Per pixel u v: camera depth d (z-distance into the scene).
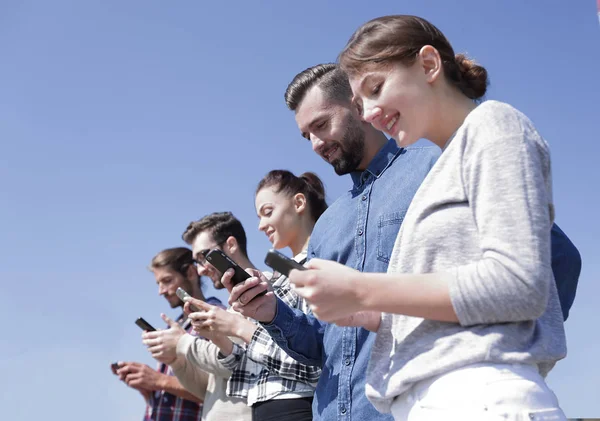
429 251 1.53
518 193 1.41
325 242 2.51
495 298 1.37
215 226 4.33
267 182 3.70
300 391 2.90
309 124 2.73
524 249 1.37
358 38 1.74
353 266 2.34
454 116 1.70
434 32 1.74
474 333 1.43
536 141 1.52
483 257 1.42
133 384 4.02
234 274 2.56
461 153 1.55
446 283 1.40
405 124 1.69
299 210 3.62
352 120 2.67
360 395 2.11
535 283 1.36
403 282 1.43
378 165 2.48
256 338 2.95
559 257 2.30
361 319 1.70
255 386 3.05
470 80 1.78
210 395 3.63
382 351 1.62
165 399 4.12
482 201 1.45
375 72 1.69
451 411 1.38
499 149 1.46
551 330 1.51
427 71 1.69
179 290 3.54
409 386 1.48
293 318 2.43
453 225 1.52
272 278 3.27
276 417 2.90
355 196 2.52
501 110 1.53
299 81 2.81
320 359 2.46
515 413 1.35
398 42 1.68
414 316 1.43
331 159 2.73
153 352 3.81
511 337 1.42
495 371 1.39
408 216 1.61
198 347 3.67
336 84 2.72
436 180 1.59
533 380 1.41
